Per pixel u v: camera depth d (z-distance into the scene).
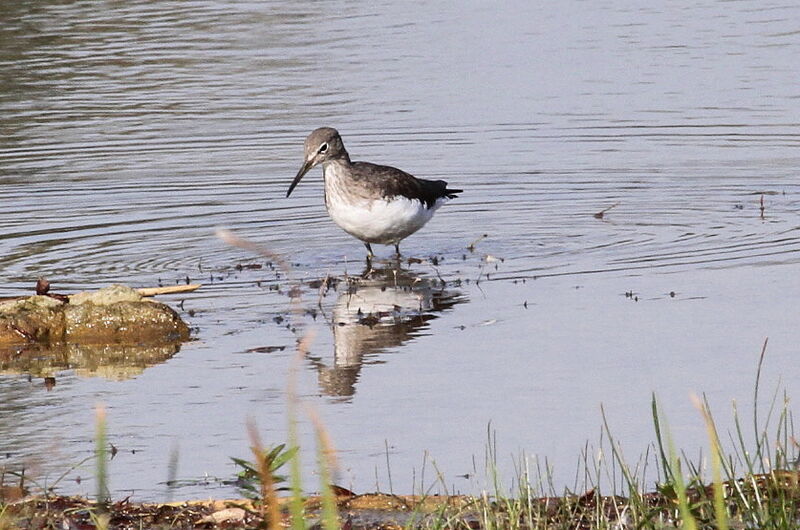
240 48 29.89
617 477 9.98
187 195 20.48
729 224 18.19
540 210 19.38
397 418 11.37
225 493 9.88
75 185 20.92
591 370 12.43
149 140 23.41
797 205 19.02
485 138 23.09
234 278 16.39
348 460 10.47
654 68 27.38
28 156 22.58
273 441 10.91
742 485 9.06
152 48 30.03
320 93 26.14
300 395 12.04
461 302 15.01
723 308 14.27
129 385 12.56
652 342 13.19
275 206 19.98
